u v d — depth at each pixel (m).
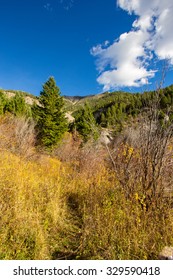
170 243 3.67
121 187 5.14
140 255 3.48
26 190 4.96
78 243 3.96
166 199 4.62
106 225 4.16
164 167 4.63
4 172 5.19
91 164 8.59
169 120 4.54
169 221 4.04
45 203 4.83
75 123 23.88
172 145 4.68
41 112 19.70
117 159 5.60
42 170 7.27
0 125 10.42
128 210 4.39
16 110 18.92
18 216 3.88
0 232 3.57
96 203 5.03
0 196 4.19
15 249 3.41
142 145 4.84
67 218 4.92
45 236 3.97
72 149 14.33
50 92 20.58
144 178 4.74
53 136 17.25
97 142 9.59
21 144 10.00
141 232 3.91
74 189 6.53
